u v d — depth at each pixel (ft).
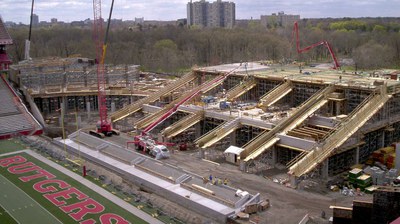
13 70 587.68
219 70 518.37
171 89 510.58
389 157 311.27
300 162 286.46
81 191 274.98
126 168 317.83
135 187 290.15
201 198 257.96
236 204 242.99
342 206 244.42
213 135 357.41
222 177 301.43
